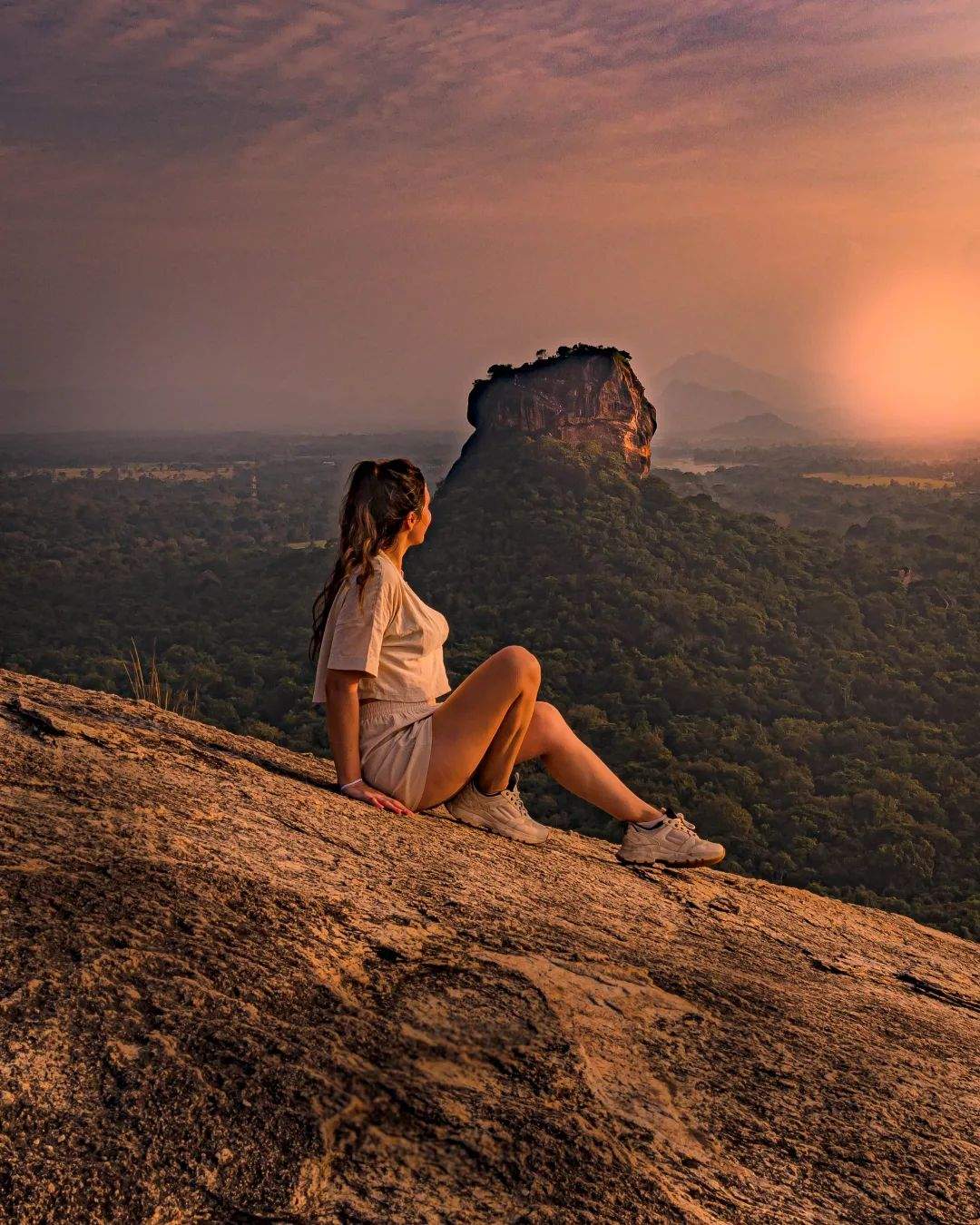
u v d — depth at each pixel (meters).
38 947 1.31
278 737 54.56
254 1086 1.20
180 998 1.31
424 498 2.85
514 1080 1.40
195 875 1.68
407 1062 1.36
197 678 69.56
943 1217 1.37
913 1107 1.68
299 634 85.94
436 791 2.76
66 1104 1.09
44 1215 0.98
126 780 2.17
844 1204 1.35
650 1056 1.60
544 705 3.05
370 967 1.61
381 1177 1.14
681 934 2.38
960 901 39.50
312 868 1.95
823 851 43.84
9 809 1.79
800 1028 1.90
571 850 3.04
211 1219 1.04
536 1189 1.19
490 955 1.78
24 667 81.56
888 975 2.63
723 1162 1.37
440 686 3.00
